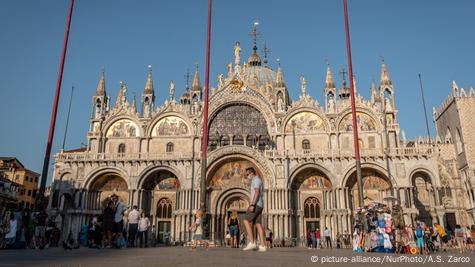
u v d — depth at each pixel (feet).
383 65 212.84
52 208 194.49
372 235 89.04
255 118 213.46
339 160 190.39
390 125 200.44
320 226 189.88
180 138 210.79
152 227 197.26
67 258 44.60
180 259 42.42
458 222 195.72
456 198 200.13
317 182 195.83
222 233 191.42
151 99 226.17
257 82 262.88
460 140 207.21
